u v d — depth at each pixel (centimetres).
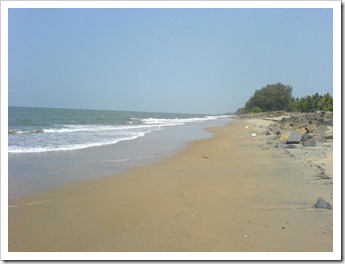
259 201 710
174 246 500
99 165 1163
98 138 2139
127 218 620
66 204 704
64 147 1589
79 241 519
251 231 547
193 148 1739
